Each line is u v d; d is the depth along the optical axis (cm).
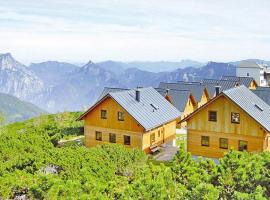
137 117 5341
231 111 4906
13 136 2920
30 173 2334
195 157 5200
